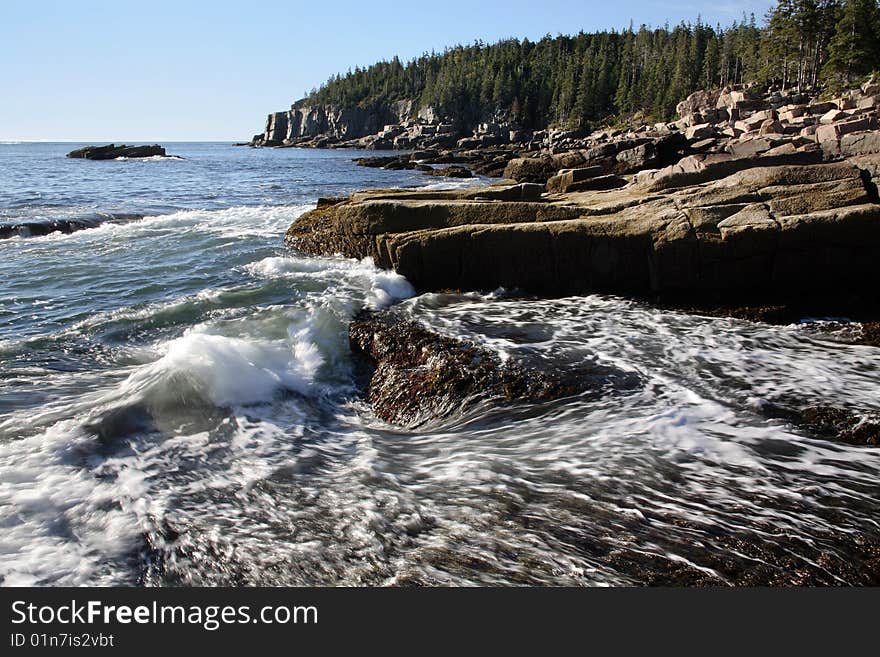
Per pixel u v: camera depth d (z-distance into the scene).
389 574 3.85
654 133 52.47
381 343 7.56
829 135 25.62
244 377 6.49
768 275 9.02
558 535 4.12
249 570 3.93
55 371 7.01
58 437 5.32
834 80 52.19
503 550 4.00
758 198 9.80
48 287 10.68
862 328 8.00
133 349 7.79
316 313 8.44
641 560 3.88
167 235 15.68
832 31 58.91
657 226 9.34
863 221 8.59
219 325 8.15
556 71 109.38
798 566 3.82
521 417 5.96
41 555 4.00
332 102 146.50
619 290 9.66
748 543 4.02
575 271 9.70
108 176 41.91
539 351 7.16
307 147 136.88
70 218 17.70
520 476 4.87
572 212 10.62
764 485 4.67
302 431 5.88
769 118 39.62
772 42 61.69
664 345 7.47
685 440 5.36
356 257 11.66
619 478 4.79
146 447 5.36
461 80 118.12
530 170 33.53
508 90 109.38
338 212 11.72
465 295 9.66
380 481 4.88
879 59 51.91
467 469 5.02
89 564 3.96
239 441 5.57
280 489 4.79
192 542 4.16
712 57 84.56
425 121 118.38
